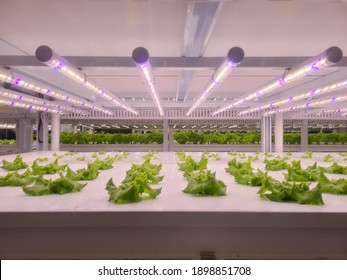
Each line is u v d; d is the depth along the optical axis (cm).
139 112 1382
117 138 1412
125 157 747
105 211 208
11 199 244
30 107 908
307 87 874
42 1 386
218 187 257
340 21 442
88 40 521
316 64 355
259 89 617
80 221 208
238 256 213
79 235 213
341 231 211
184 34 425
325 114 1417
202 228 212
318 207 217
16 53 592
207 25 363
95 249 214
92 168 365
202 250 212
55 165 422
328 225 205
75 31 483
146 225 208
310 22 446
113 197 232
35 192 257
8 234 213
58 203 230
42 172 393
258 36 502
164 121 1385
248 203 230
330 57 321
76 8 405
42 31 483
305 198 225
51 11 413
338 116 1415
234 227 210
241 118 1360
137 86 946
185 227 211
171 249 213
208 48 562
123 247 213
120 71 734
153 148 1388
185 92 931
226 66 392
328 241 212
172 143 1425
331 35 498
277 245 212
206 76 789
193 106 946
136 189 234
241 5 392
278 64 491
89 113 1382
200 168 427
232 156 791
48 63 357
